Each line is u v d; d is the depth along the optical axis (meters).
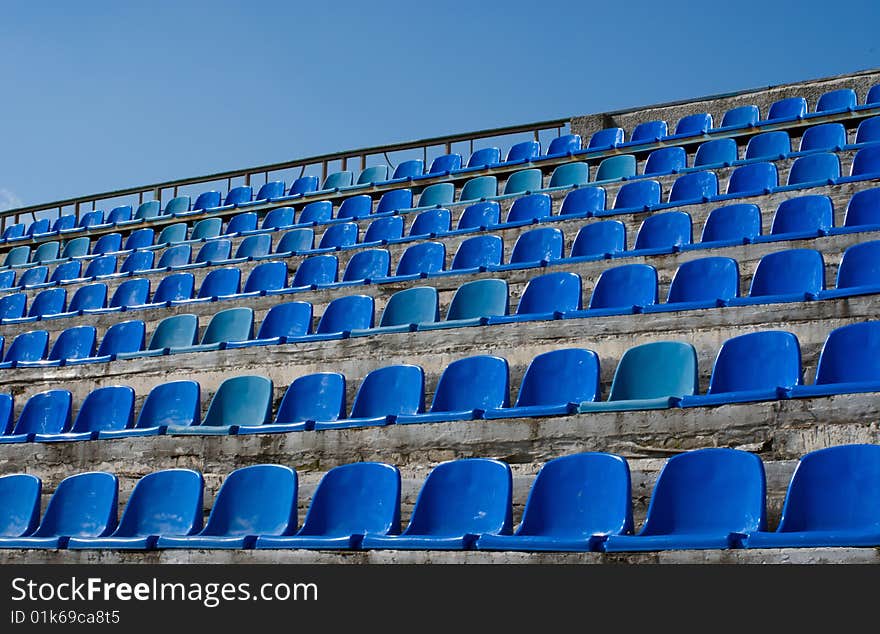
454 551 4.04
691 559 3.57
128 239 13.42
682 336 5.87
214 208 13.52
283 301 8.76
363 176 13.67
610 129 12.40
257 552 4.45
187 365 7.49
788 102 11.68
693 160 11.05
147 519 5.10
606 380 6.00
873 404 4.29
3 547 5.04
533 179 11.39
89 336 8.98
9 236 15.78
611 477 4.16
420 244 9.16
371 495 4.64
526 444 5.04
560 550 3.81
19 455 6.52
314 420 5.89
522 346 6.33
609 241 8.34
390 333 6.83
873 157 8.55
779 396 4.50
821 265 6.23
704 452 4.01
